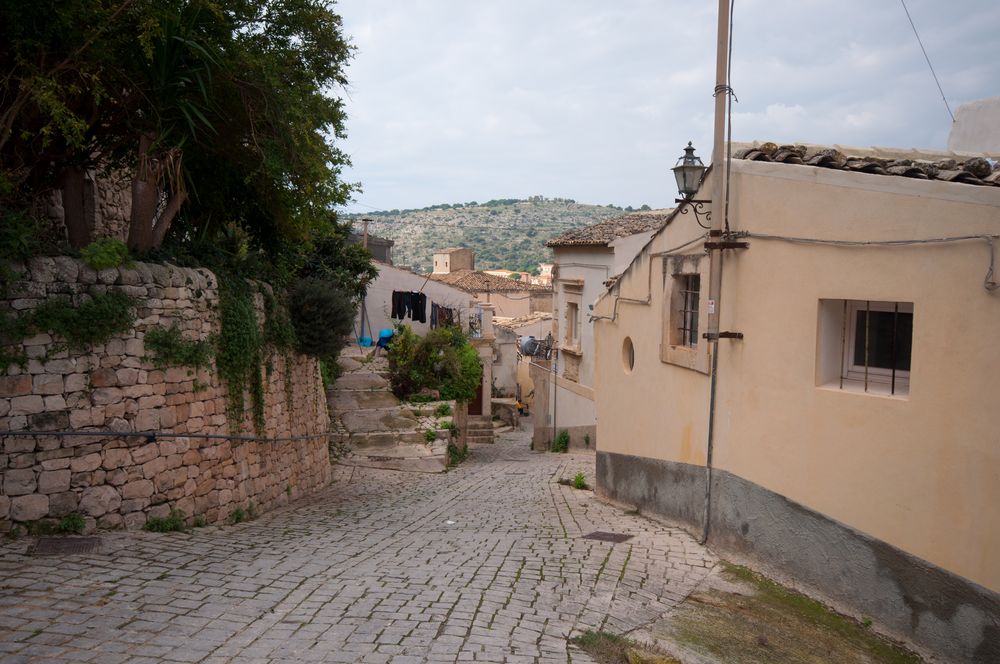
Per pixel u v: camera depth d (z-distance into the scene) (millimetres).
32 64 7504
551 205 157750
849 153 8312
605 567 7227
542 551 8016
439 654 4918
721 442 7953
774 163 6969
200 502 9320
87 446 7715
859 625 5824
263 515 10977
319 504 12406
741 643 5531
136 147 9914
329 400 19609
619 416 11594
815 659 5355
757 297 7234
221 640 5016
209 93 9289
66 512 7555
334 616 5613
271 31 10391
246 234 13523
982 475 4852
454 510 11555
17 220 7414
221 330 10008
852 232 5977
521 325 39188
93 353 7801
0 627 4949
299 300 13453
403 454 17391
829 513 6242
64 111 7586
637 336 10859
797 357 6645
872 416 5785
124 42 8312
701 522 8477
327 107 11234
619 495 11547
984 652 4855
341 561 7508
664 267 9656
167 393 8672
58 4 7273
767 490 7086
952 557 5074
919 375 5355
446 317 25359
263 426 11219
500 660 4875
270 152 9969
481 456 22125
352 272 21766
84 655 4605
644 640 5457
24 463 7289
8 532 7195
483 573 7008
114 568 6531
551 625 5613
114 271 7988
